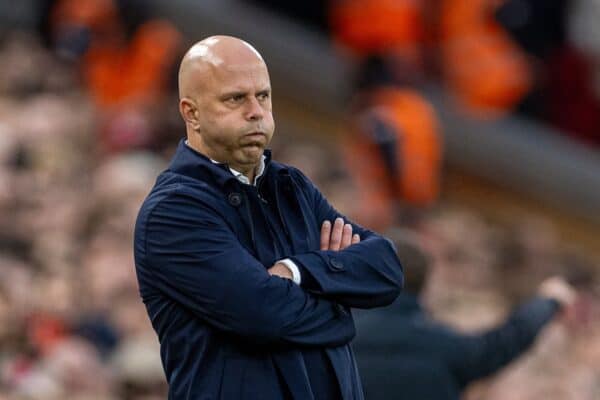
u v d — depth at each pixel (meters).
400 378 20.12
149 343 28.62
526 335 20.48
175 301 14.78
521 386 29.45
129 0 40.12
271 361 14.76
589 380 30.62
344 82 41.34
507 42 42.41
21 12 42.78
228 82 14.64
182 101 14.88
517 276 39.31
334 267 15.02
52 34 42.19
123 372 27.03
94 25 40.12
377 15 38.22
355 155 37.97
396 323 20.28
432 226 38.34
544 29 43.03
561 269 40.00
